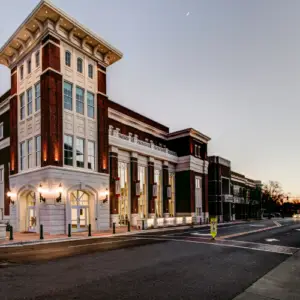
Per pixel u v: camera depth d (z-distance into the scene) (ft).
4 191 115.85
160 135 167.73
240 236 79.41
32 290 26.68
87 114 102.83
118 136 124.06
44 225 86.17
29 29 96.78
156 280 30.50
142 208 138.21
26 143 99.45
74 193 95.96
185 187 160.15
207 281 30.25
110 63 116.67
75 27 96.94
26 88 101.96
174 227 117.39
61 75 93.86
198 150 173.37
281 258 44.37
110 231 96.43
